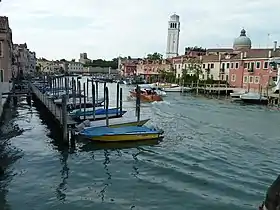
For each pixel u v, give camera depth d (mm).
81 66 187250
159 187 12547
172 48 134750
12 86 48344
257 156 17312
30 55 131250
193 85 70938
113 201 11242
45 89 46562
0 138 20000
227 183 13070
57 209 10531
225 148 18906
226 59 70562
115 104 42938
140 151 17719
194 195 11828
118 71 162125
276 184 3811
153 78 94938
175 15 133250
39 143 18859
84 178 13398
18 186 12320
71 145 18266
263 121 29969
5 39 43562
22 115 29828
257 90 58250
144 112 34469
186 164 15523
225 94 61250
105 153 17172
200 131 23969
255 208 10891
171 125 26312
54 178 13305
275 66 55438
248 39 83375
